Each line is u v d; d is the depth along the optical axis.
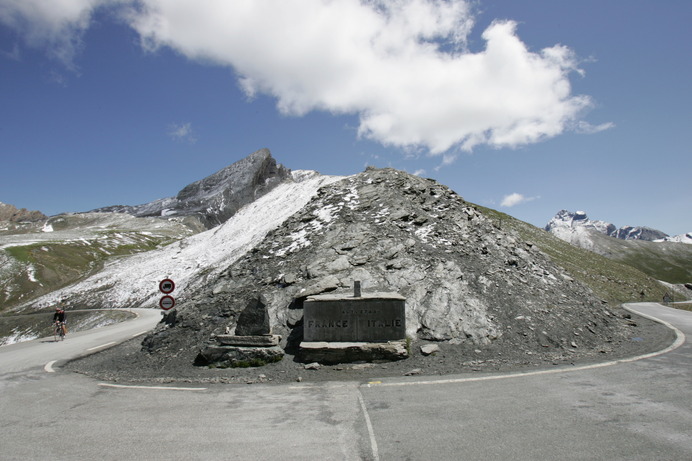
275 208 59.62
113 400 9.23
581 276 47.72
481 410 7.56
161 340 15.23
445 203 23.66
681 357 12.12
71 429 7.17
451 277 15.91
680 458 5.38
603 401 7.93
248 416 7.68
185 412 8.09
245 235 52.81
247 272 18.69
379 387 9.58
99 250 122.06
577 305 17.30
